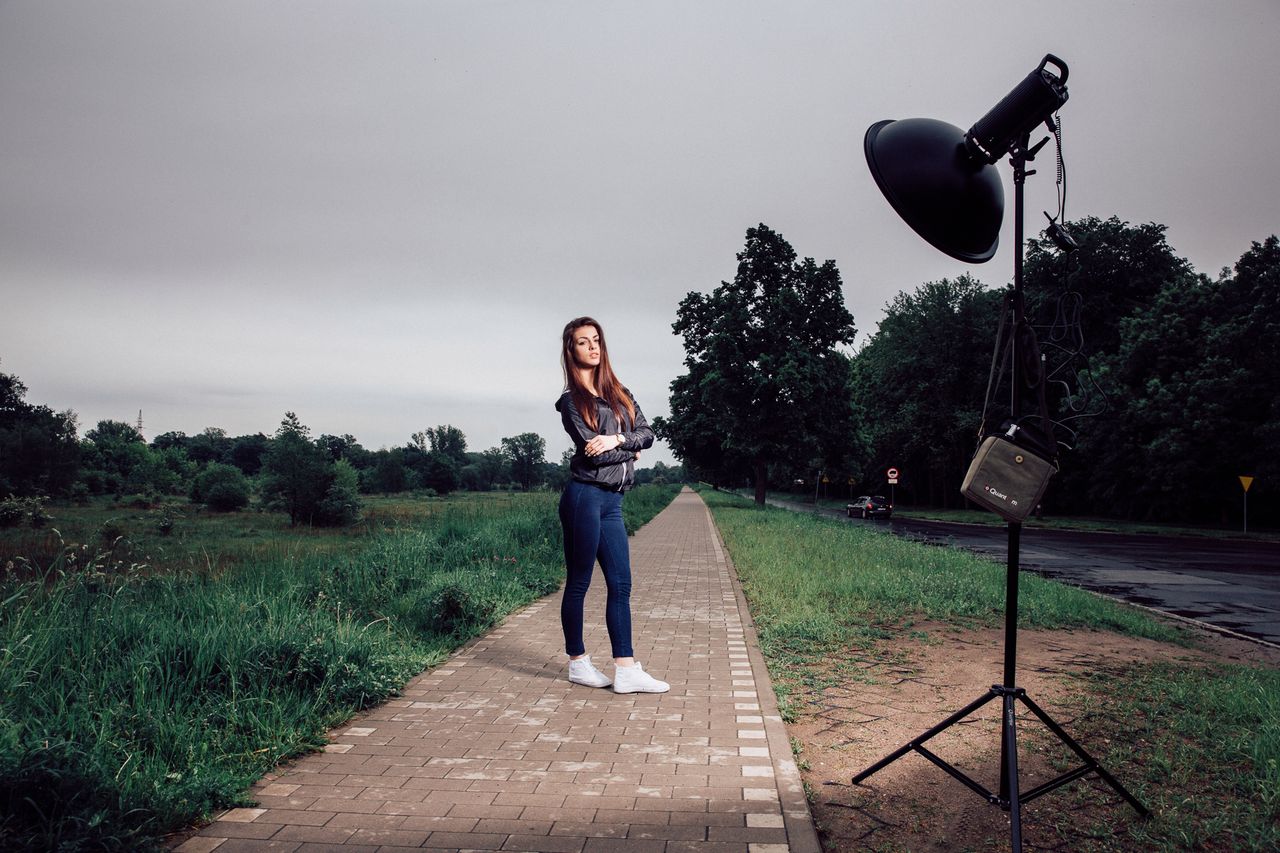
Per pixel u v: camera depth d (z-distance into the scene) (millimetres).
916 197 2979
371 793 3057
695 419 47031
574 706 4355
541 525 13445
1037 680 5234
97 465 86812
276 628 4750
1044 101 2836
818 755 3682
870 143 3090
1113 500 42656
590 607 8141
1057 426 2977
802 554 13141
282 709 3814
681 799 3014
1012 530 2912
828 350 42312
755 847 2592
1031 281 45250
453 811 2879
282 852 2514
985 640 6711
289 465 35406
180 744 3285
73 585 4891
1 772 2453
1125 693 4895
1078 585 13625
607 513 4699
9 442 51594
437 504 17609
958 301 57219
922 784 3320
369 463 92562
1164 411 37094
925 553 14117
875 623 7312
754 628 7027
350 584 7418
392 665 4859
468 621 6621
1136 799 2996
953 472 60000
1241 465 36062
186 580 6117
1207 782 3395
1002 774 2984
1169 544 25531
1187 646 7566
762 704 4410
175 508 31453
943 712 4418
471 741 3727
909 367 58281
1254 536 30219
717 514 32188
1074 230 46781
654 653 5926
